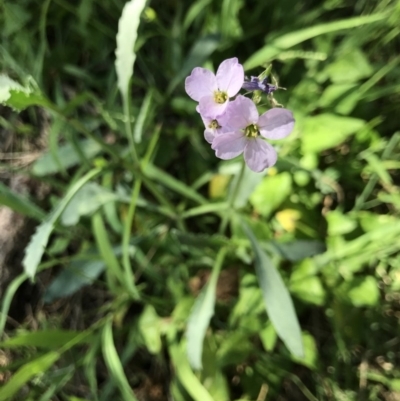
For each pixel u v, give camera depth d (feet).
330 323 0.60
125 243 0.50
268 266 0.48
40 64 0.59
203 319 0.49
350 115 0.61
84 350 0.62
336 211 0.59
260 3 0.65
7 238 0.64
